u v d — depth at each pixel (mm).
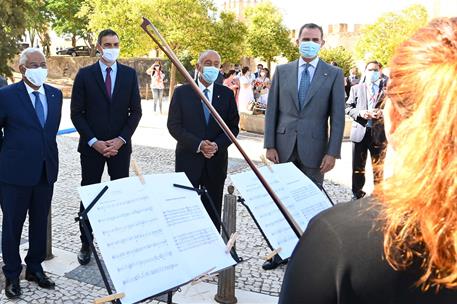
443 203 749
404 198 779
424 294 770
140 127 11336
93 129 3793
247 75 13039
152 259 1921
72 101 3789
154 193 2109
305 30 3785
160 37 2031
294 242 2283
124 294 1785
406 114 834
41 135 3232
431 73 793
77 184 6203
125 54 15633
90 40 29906
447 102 760
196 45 15727
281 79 3924
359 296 792
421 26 897
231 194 3178
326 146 3902
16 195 3182
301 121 3834
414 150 784
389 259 771
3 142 3213
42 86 3307
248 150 8984
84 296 3264
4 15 11391
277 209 2352
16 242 3223
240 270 3744
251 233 4594
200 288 3414
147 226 1992
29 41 28891
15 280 3209
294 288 855
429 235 751
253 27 27562
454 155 752
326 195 2545
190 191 2236
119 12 14797
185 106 3744
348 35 28172
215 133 3799
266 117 4020
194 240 2074
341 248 809
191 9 14859
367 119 5258
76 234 4414
